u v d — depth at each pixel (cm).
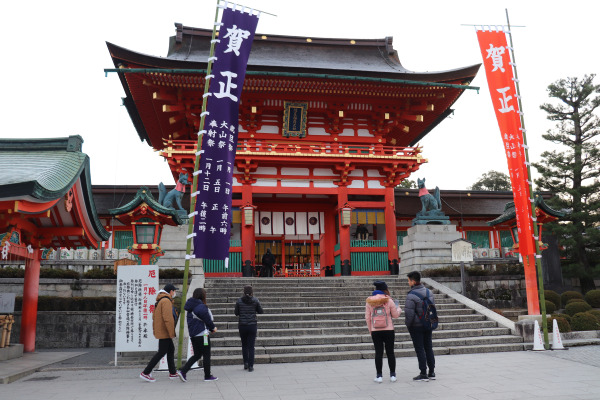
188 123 2942
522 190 1429
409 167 2795
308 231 2864
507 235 3450
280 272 3136
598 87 2877
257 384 916
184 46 3064
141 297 1160
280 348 1273
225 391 853
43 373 1105
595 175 2875
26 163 1203
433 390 826
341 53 3369
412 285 952
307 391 841
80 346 1656
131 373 1088
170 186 3194
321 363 1184
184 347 1200
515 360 1160
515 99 1466
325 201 3039
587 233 2744
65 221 1377
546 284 2370
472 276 2022
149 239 1336
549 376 942
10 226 1109
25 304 1454
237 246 2609
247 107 2773
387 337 916
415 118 2972
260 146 2719
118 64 2534
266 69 2608
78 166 1234
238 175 2705
